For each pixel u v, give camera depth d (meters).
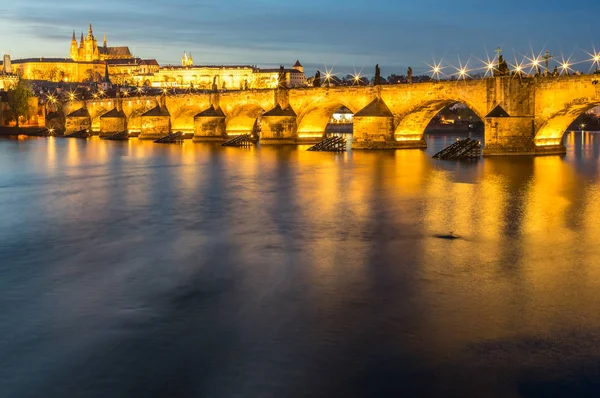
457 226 41.47
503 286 27.64
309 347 21.19
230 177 71.69
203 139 151.12
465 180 67.19
